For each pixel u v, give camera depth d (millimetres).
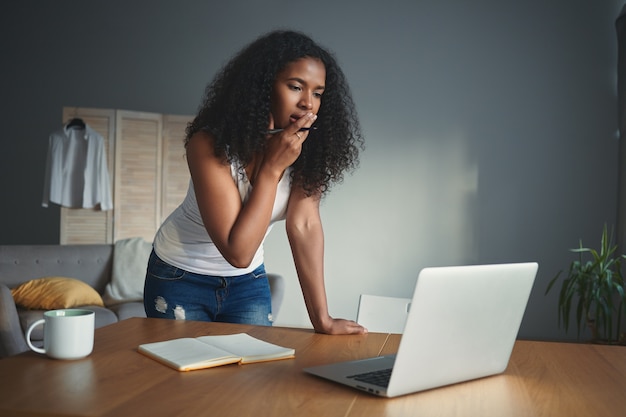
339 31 6109
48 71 6363
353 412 880
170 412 854
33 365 1087
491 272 1050
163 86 6266
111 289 4688
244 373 1065
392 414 877
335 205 6105
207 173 1484
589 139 5855
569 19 5867
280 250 6145
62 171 5594
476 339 1051
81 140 5617
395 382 942
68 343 1113
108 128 5625
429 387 1003
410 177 6043
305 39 1567
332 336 1432
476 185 5977
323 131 1684
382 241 6066
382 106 6070
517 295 1112
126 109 6301
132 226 5664
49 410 849
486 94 5965
